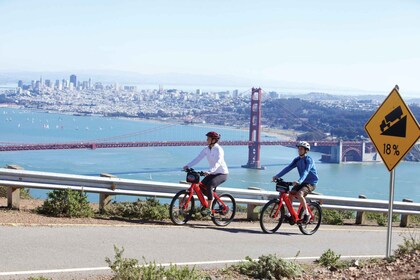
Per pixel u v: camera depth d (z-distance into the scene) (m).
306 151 12.48
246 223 13.67
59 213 11.84
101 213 12.68
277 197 14.25
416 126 8.64
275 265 8.06
